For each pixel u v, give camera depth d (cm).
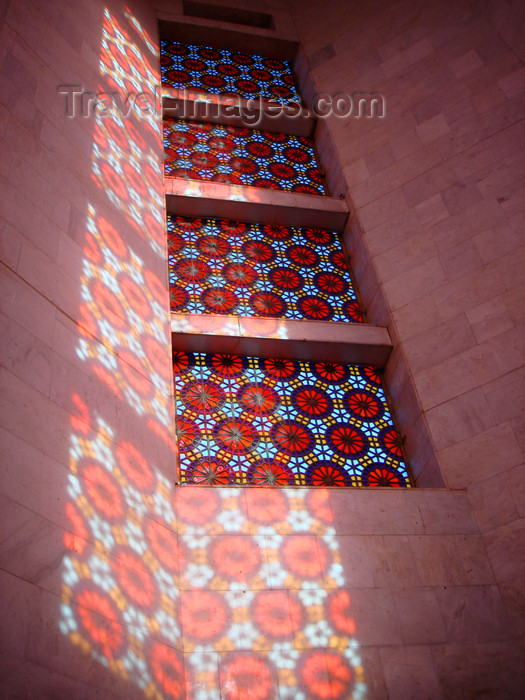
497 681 614
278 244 1017
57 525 505
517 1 1030
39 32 850
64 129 782
